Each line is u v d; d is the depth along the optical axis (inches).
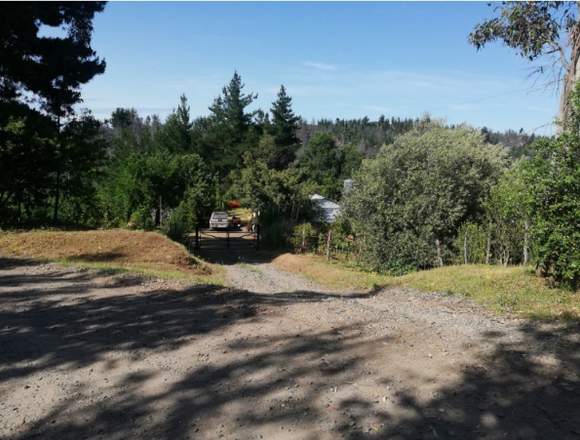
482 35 511.2
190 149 2583.7
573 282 336.5
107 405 166.7
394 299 406.3
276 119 2664.9
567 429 145.6
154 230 1107.9
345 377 184.7
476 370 190.5
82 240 631.2
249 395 170.7
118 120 3818.9
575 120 346.9
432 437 141.9
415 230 689.0
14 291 349.1
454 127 880.9
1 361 208.2
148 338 235.5
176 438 144.1
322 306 319.0
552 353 208.8
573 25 447.8
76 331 249.0
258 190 1485.0
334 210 1669.5
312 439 141.7
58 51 877.2
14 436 148.0
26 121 799.7
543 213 342.3
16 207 858.1
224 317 274.5
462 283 415.8
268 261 960.3
